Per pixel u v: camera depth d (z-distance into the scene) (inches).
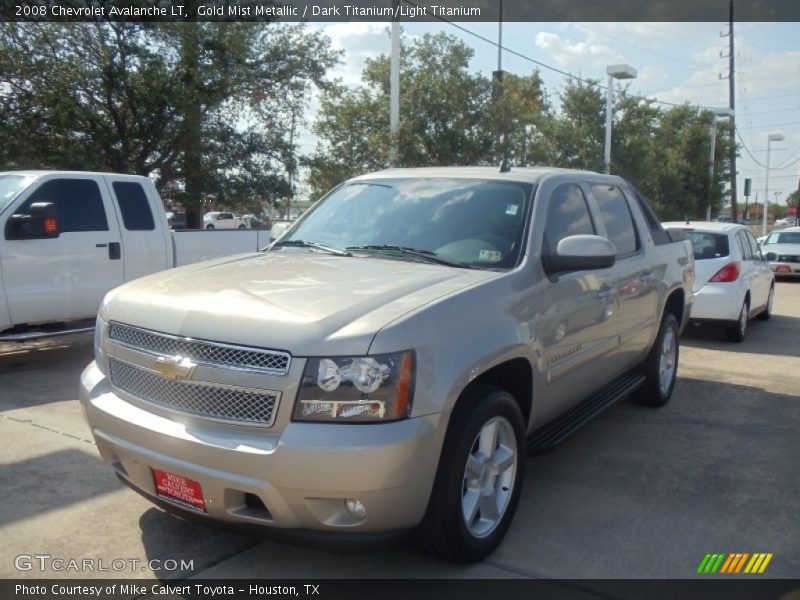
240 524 123.9
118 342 139.3
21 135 675.4
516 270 156.1
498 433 147.2
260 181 838.5
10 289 289.9
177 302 134.1
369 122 812.0
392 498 118.5
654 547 151.0
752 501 176.6
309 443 114.7
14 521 156.6
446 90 773.9
